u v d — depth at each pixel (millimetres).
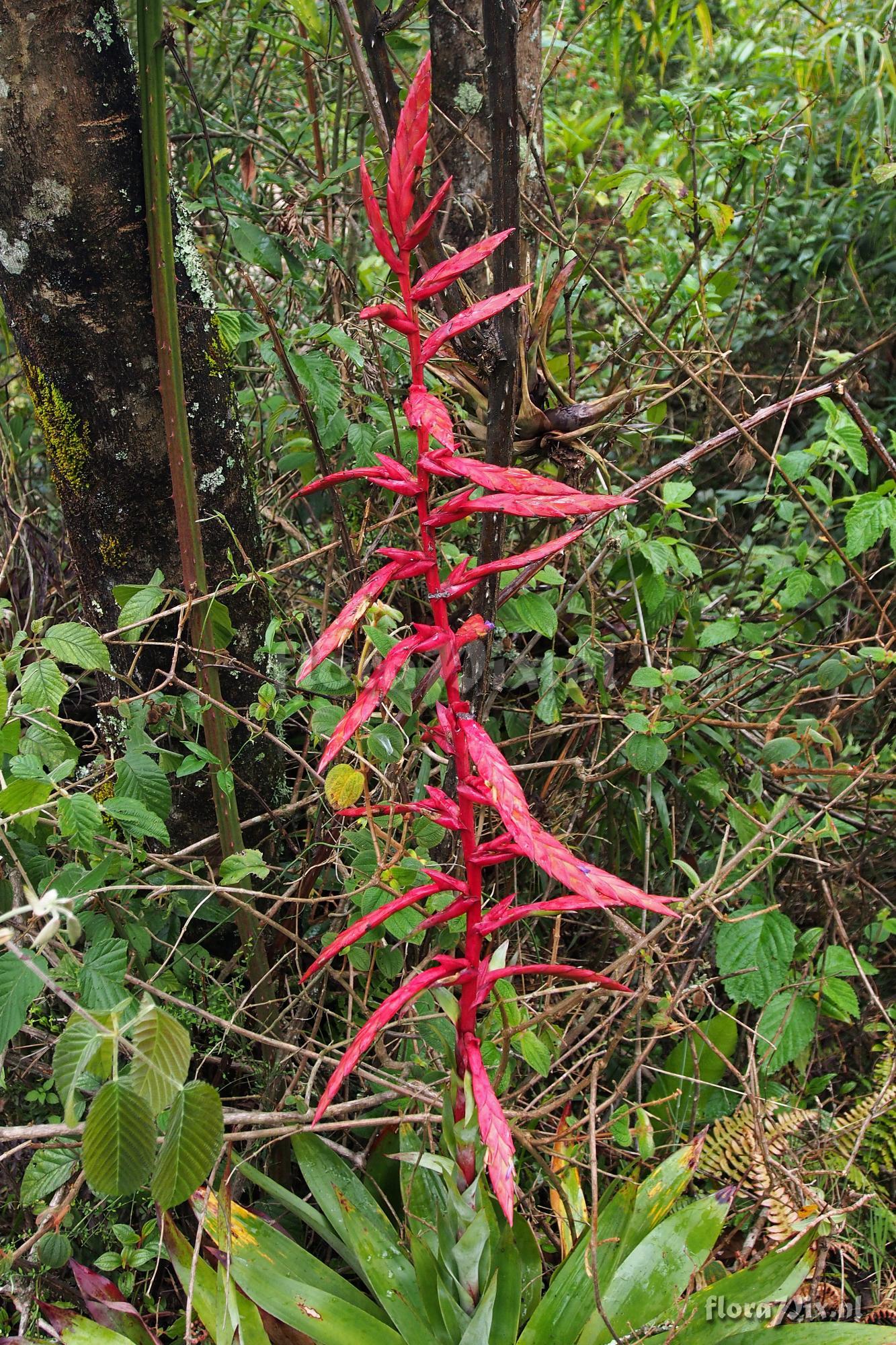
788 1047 1992
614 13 2764
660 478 2207
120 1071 1271
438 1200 1673
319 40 2309
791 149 3447
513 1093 1819
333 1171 1730
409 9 1614
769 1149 1864
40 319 1743
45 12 1604
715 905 2143
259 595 2043
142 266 1731
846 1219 1836
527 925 2213
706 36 3020
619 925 1937
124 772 1694
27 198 1674
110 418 1796
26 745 1607
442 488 2348
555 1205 1805
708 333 2416
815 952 2254
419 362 1134
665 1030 1927
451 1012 1357
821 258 3576
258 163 2943
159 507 1873
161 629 1943
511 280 1643
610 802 2330
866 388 2500
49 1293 1732
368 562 2266
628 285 3049
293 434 2615
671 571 2699
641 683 2107
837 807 2391
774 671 2650
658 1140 2053
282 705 1968
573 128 3396
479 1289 1500
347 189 2746
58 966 1656
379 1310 1630
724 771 2469
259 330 2229
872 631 2635
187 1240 1759
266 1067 1894
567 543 1191
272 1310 1516
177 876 1893
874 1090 2107
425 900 1844
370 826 1613
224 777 1795
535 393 2096
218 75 3121
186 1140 1292
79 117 1647
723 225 2330
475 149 2236
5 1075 1824
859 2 3711
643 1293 1560
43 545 2645
